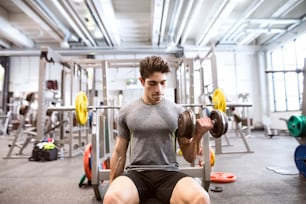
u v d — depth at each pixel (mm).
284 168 2609
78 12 5156
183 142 1158
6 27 5879
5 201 1741
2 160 3426
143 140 1096
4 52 7301
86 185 2100
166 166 1074
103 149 2234
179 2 4621
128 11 5719
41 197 1816
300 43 6414
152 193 1033
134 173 1036
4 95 7664
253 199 1704
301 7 5566
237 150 3922
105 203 827
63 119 4086
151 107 1126
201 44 7348
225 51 7973
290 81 6898
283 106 7305
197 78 7301
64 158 3543
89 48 7238
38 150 3359
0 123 7344
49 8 5566
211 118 1274
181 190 893
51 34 6477
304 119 2027
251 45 7926
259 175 2336
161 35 6480
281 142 4898
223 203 1636
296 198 1717
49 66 7781
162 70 1061
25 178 2393
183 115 1037
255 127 7848
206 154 1678
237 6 5496
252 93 7992
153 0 4301
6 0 5340
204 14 5910
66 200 1742
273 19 5797
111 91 7652
